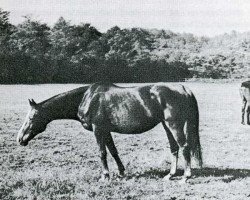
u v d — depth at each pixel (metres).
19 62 24.62
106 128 6.43
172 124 6.21
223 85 26.06
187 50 30.20
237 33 32.34
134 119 6.33
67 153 8.49
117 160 6.62
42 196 5.71
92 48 26.62
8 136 9.95
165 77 26.42
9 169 7.12
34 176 6.66
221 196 5.77
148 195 5.80
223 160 7.95
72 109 6.68
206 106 16.34
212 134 10.74
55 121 12.89
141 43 28.09
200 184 6.30
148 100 6.30
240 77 29.72
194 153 6.45
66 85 23.03
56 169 7.14
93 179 6.53
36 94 18.03
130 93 6.39
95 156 8.29
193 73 28.48
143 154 8.51
